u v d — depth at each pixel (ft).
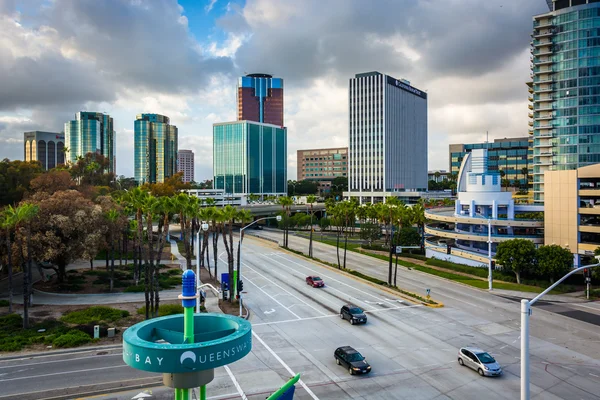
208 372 49.47
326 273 229.25
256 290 190.29
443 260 261.44
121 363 104.37
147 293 139.54
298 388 90.27
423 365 103.76
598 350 115.14
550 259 201.16
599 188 238.89
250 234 419.54
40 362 104.99
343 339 124.26
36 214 163.63
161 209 157.69
